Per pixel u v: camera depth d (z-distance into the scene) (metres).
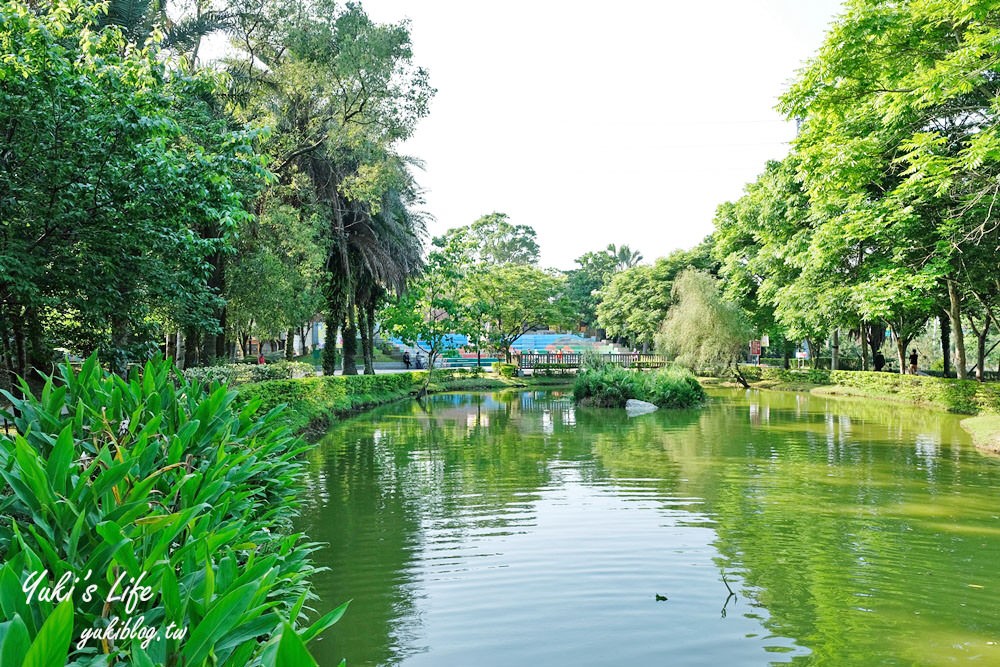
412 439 16.41
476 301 40.88
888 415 21.67
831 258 21.70
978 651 4.96
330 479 11.35
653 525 8.39
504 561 6.98
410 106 19.77
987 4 12.49
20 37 8.24
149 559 2.40
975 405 21.48
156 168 9.37
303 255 19.30
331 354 26.41
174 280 10.60
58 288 9.42
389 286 27.44
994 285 21.22
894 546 7.52
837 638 5.20
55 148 8.88
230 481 4.15
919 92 13.70
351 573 6.63
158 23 17.41
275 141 18.58
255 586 2.12
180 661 2.12
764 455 13.76
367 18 18.55
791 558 7.11
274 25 18.47
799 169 18.55
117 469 2.79
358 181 20.83
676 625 5.44
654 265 49.31
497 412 23.56
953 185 16.05
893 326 28.50
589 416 22.00
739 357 35.38
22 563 2.29
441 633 5.29
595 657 4.88
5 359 11.59
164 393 4.76
